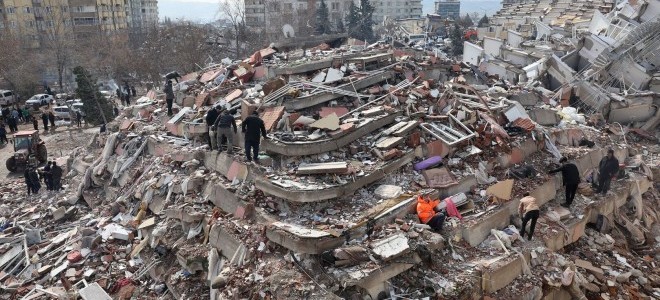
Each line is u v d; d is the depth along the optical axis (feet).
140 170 47.37
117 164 50.67
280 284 27.99
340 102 47.16
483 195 37.58
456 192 37.42
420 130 41.81
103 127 69.26
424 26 202.90
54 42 137.39
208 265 32.94
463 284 28.81
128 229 40.55
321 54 64.44
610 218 41.88
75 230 43.65
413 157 39.34
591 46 73.31
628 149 53.31
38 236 43.45
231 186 37.14
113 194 48.11
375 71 52.85
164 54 138.72
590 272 34.94
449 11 444.96
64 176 62.54
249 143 37.40
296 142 38.09
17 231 45.83
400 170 38.47
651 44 68.54
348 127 39.83
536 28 114.01
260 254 30.89
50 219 48.60
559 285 31.68
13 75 124.26
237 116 45.47
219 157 40.55
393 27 190.08
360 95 47.32
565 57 74.95
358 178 35.53
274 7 225.97
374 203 34.68
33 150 70.33
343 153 39.32
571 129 51.13
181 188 40.04
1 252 41.60
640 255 40.11
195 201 38.42
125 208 44.27
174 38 153.07
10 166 68.33
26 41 162.09
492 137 42.98
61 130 95.25
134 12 303.48
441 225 32.65
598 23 89.56
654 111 64.49
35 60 137.39
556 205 39.86
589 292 33.06
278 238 30.71
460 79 55.83
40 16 184.75
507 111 48.11
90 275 36.11
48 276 37.06
